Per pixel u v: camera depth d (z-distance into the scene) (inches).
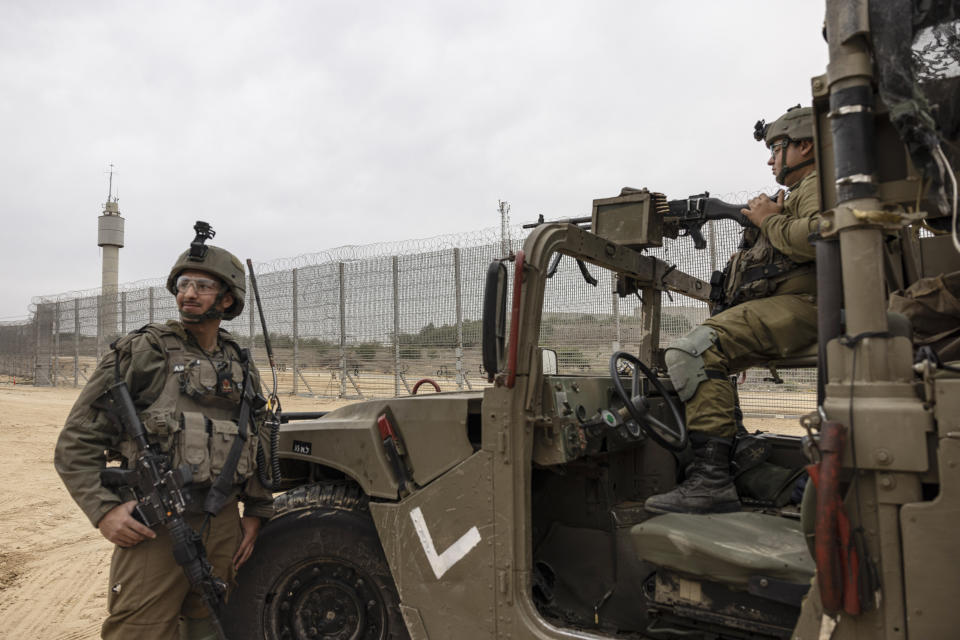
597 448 98.7
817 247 62.8
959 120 57.0
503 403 86.4
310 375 617.3
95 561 193.8
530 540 86.9
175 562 89.5
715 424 95.6
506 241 452.4
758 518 91.2
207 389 92.8
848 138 57.9
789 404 343.9
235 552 100.1
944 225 81.7
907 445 55.5
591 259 101.7
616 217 117.6
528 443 86.7
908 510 55.7
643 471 114.8
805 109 102.4
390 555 95.7
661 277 126.2
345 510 105.3
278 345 647.1
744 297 106.2
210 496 90.6
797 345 96.7
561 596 103.7
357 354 574.2
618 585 99.0
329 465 106.6
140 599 88.0
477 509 88.2
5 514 243.9
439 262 516.1
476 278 493.7
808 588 74.0
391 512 96.1
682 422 99.2
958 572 54.3
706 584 83.0
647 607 93.3
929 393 55.7
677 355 97.7
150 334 92.7
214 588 88.7
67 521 237.1
